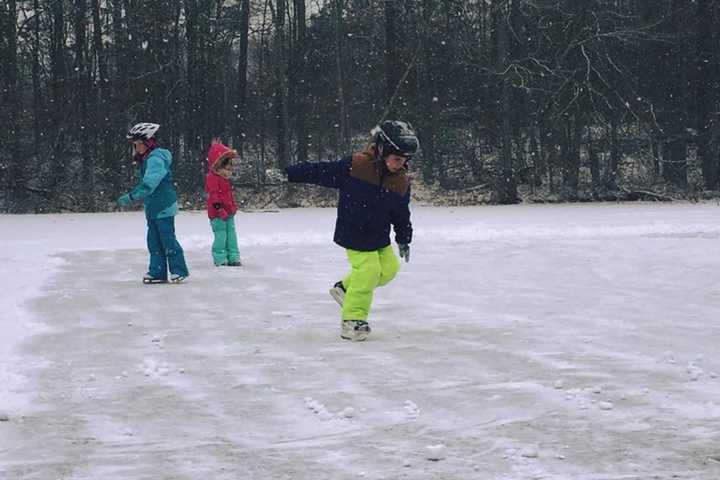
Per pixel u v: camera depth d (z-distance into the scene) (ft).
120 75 117.19
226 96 131.75
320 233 59.93
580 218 75.82
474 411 17.48
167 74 120.26
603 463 14.29
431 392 18.99
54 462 14.62
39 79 114.83
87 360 22.53
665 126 116.57
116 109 114.11
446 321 27.91
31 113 112.37
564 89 112.68
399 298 32.78
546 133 114.73
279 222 75.46
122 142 111.96
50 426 16.71
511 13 114.42
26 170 106.01
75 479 13.79
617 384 19.53
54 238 59.77
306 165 25.46
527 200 112.57
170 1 119.14
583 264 42.83
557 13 114.62
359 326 25.04
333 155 132.57
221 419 17.13
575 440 15.52
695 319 27.89
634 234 59.26
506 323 27.43
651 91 119.96
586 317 28.37
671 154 116.47
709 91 117.60
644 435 15.76
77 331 26.53
